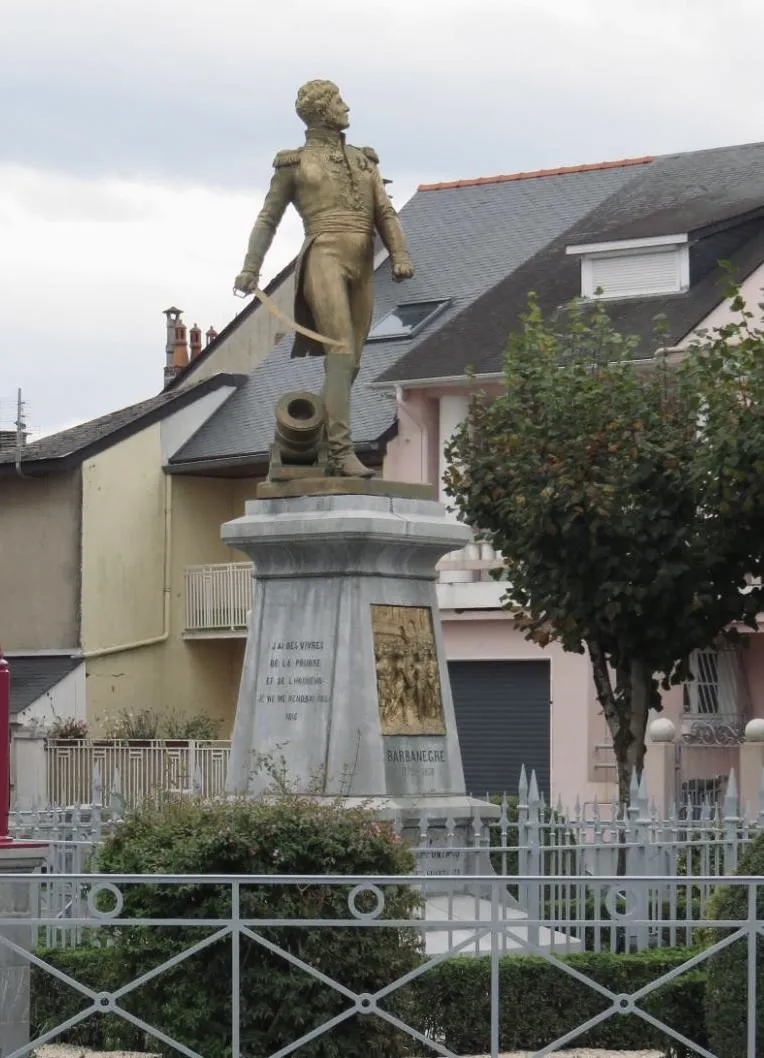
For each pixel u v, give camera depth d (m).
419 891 19.72
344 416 25.19
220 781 50.16
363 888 16.38
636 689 34.16
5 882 16.86
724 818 24.45
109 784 51.72
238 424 58.19
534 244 56.25
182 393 58.91
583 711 48.84
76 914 21.16
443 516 25.28
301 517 24.39
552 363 35.12
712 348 33.31
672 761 45.41
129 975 17.53
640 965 20.66
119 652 58.03
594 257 50.16
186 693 59.12
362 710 24.11
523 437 34.28
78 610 57.59
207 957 17.14
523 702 50.03
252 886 17.14
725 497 31.91
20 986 17.75
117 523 58.09
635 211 53.12
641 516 32.84
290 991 17.03
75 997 20.66
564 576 33.62
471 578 50.91
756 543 33.06
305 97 25.42
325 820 17.67
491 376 49.06
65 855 24.31
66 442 59.00
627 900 18.00
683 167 55.22
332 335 25.19
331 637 24.31
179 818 18.08
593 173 58.00
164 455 58.97
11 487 58.91
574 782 48.88
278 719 24.53
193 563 59.34
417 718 24.64
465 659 50.81
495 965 16.44
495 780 50.31
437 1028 20.23
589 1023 16.77
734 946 17.81
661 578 32.53
